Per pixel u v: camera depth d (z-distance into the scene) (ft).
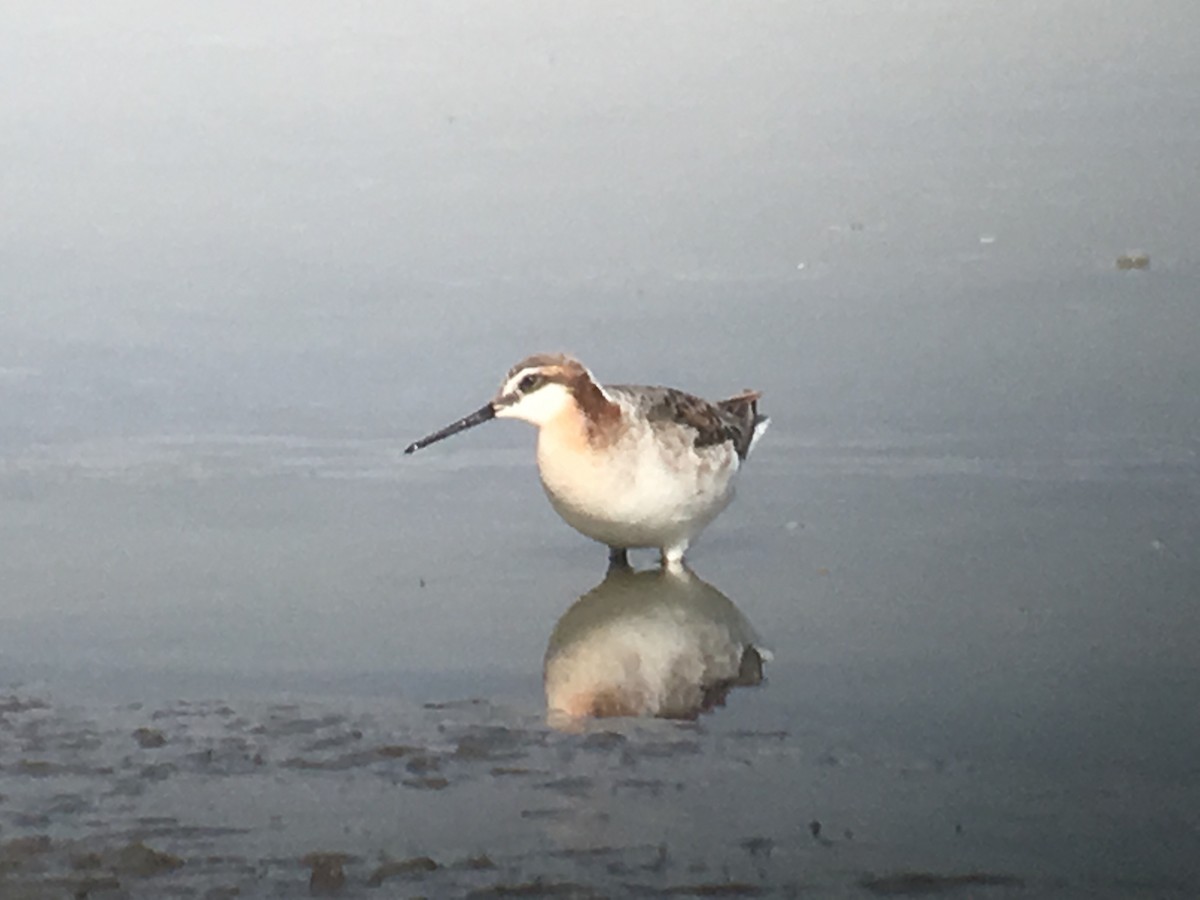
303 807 24.54
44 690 28.84
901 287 47.70
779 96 62.08
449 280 48.96
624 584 34.14
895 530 35.88
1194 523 35.50
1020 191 53.98
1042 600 32.48
